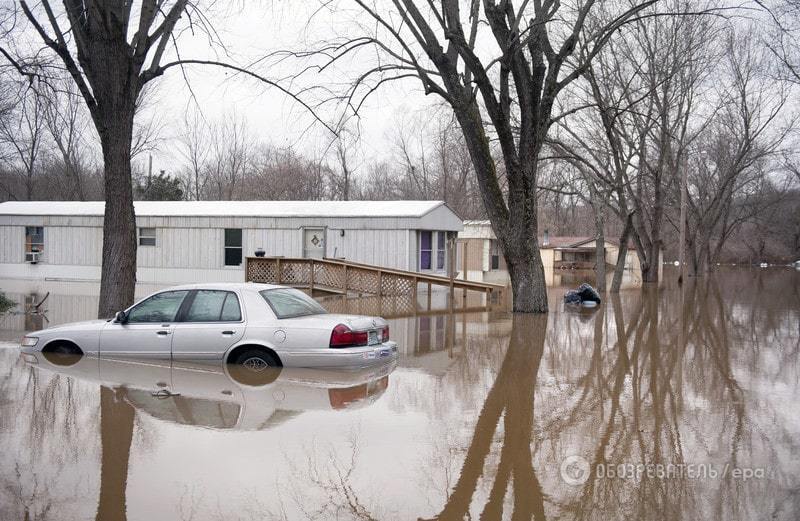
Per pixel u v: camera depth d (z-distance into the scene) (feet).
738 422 23.41
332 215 85.35
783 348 42.01
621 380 30.83
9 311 54.90
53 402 24.44
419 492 16.44
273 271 77.77
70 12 44.06
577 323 54.19
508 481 17.33
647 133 121.80
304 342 30.25
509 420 23.20
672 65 107.04
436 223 88.53
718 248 198.29
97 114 45.29
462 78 57.31
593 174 107.96
